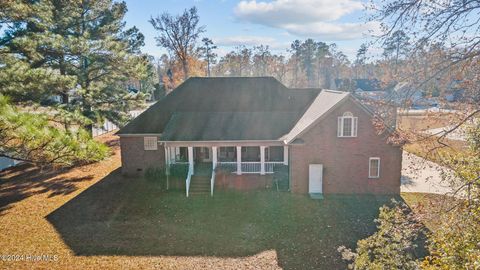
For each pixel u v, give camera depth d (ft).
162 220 53.78
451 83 28.22
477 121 30.35
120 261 41.39
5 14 61.67
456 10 24.48
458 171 30.04
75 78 69.56
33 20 73.10
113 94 100.94
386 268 28.58
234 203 60.80
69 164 31.78
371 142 62.90
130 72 99.25
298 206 58.85
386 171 63.67
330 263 40.40
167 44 185.26
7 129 26.99
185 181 68.74
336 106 61.46
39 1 78.59
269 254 42.80
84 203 61.11
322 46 332.19
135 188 69.46
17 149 28.58
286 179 69.31
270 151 78.74
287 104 83.25
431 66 27.14
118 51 94.53
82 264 40.65
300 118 74.69
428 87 28.86
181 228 50.78
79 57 87.66
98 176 78.28
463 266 21.53
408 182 71.20
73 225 51.80
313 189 64.95
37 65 82.53
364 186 64.23
